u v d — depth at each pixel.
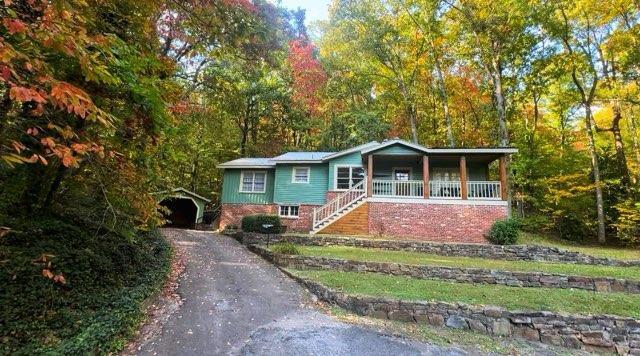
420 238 15.02
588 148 18.94
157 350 4.85
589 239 16.84
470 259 11.85
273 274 9.79
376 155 16.61
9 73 2.38
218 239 15.62
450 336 6.45
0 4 2.82
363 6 22.55
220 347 5.10
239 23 7.12
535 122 21.33
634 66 16.52
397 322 6.96
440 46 21.94
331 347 5.33
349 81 27.89
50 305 4.70
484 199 14.95
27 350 3.76
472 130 27.09
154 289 7.02
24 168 5.55
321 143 28.66
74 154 4.38
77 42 2.97
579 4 16.34
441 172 17.95
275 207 19.59
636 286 8.52
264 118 31.03
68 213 7.26
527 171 19.39
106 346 4.47
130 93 5.00
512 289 8.57
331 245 13.82
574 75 18.12
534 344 6.48
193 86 13.90
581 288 8.80
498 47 18.39
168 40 9.39
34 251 5.22
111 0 4.90
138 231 9.72
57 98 2.49
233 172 21.06
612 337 6.51
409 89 24.88
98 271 6.05
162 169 9.07
